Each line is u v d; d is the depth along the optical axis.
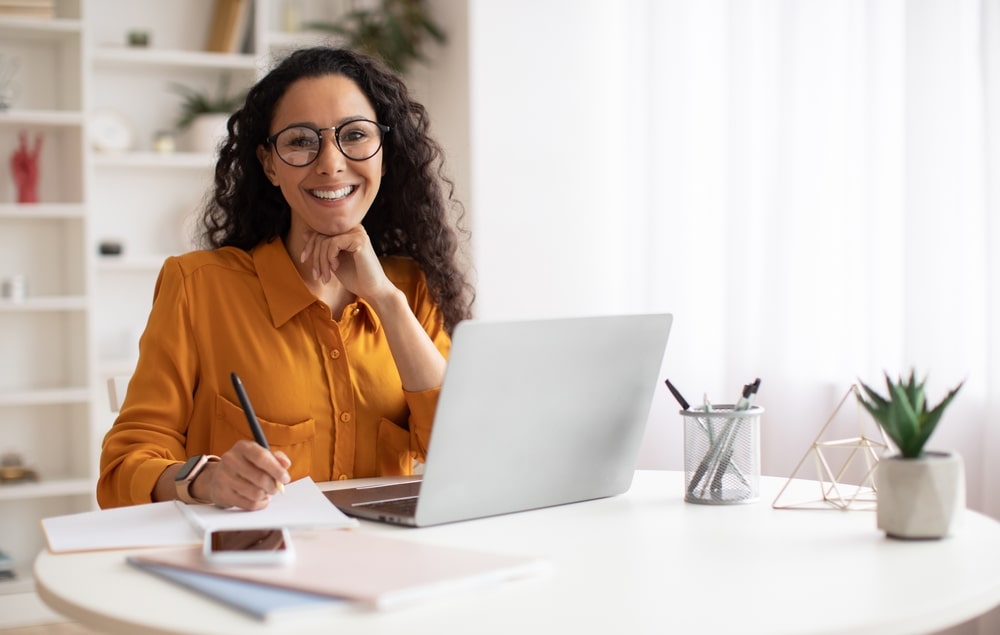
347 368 1.63
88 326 3.75
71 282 3.89
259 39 4.03
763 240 3.24
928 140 2.71
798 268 3.12
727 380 3.34
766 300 3.20
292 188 1.61
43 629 3.48
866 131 2.92
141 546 1.12
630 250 3.73
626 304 3.76
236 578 0.96
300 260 1.67
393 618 0.87
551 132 3.89
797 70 3.12
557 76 3.90
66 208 3.71
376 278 1.59
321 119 1.61
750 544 1.12
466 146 3.84
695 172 3.54
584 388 1.31
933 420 1.14
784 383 3.13
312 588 0.91
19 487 3.62
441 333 1.85
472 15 3.79
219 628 0.85
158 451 1.50
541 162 3.88
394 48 3.96
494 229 3.82
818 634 0.84
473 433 1.22
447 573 0.96
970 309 2.68
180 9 4.10
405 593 0.90
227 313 1.61
